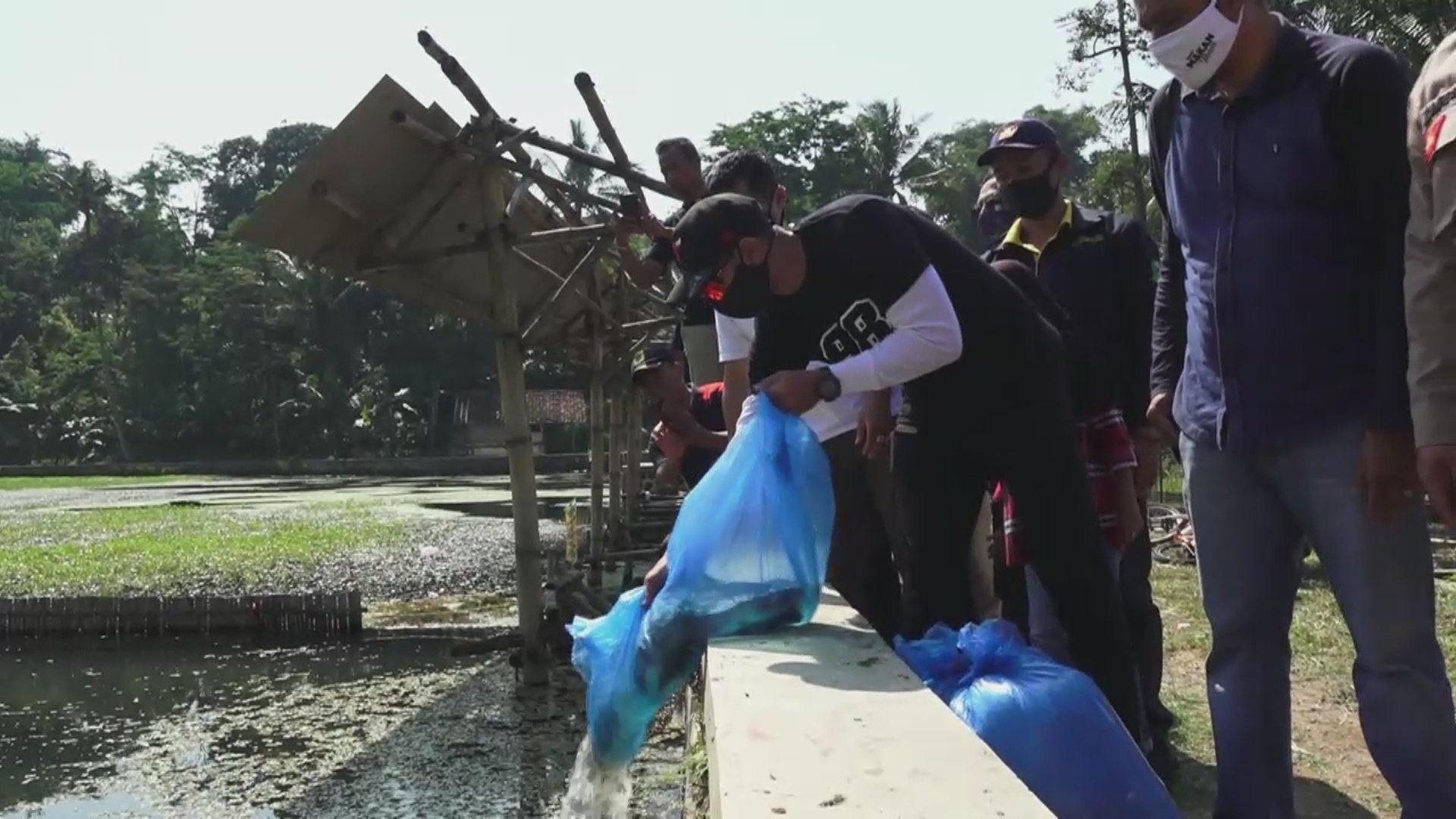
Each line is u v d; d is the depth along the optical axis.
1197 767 3.95
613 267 12.51
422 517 25.52
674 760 5.57
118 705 8.95
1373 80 2.38
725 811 1.57
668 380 4.22
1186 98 2.71
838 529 3.79
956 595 3.11
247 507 29.31
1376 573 2.44
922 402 3.05
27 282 67.00
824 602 3.13
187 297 54.34
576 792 3.33
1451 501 2.08
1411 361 2.13
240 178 73.12
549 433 50.66
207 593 14.27
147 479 46.12
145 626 11.70
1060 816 2.35
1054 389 3.02
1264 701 2.71
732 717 2.01
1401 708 2.42
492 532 21.48
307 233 8.43
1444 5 14.08
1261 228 2.53
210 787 6.86
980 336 2.92
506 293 8.55
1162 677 4.73
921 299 2.72
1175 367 3.10
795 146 42.50
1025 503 3.02
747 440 2.77
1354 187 2.44
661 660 2.78
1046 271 4.16
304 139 72.75
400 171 8.34
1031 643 3.72
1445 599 7.18
